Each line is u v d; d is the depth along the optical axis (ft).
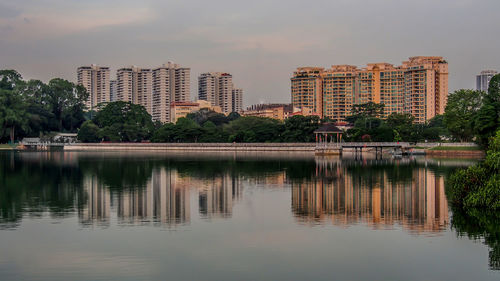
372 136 641.81
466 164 397.39
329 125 574.97
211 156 549.13
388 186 256.32
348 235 148.56
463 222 162.91
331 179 290.35
